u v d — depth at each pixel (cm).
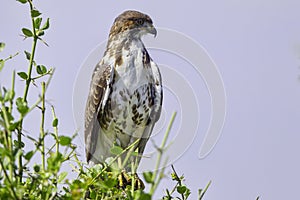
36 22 872
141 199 587
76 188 668
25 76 845
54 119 753
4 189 614
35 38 869
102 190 750
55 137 720
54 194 666
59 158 645
